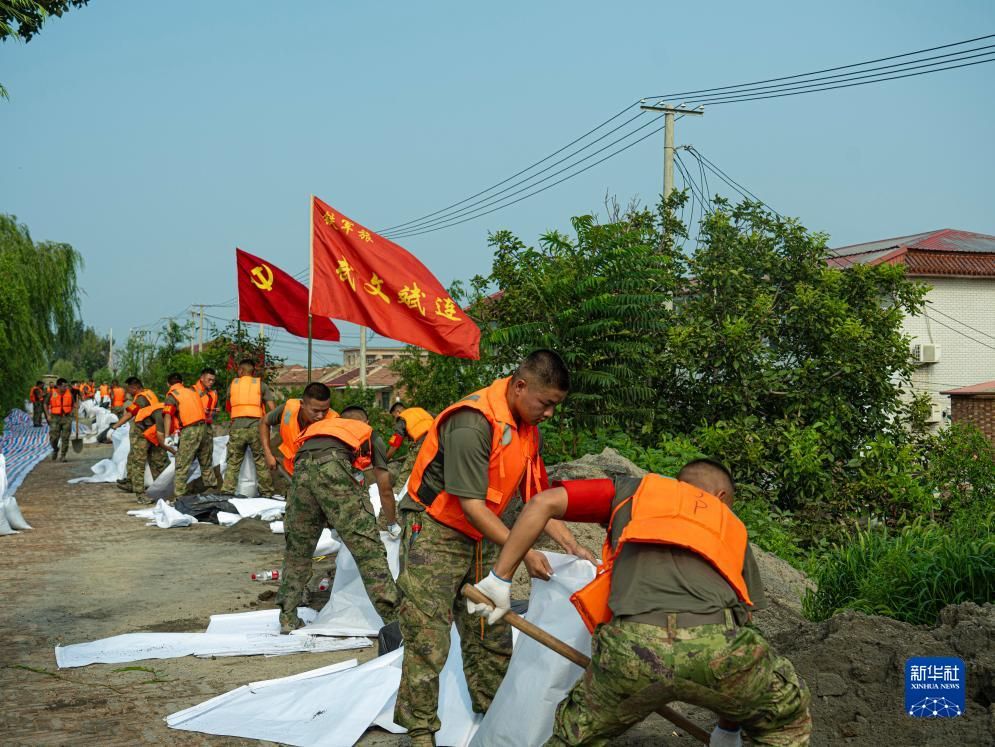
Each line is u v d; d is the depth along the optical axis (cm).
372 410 1861
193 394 1291
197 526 1140
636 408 1247
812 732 386
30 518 1207
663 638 280
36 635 620
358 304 890
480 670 410
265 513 1168
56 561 902
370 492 870
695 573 292
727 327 1265
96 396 3869
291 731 425
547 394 363
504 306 1337
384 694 448
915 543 649
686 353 1280
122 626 649
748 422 1238
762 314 1313
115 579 816
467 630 406
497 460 365
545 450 1158
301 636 593
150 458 1372
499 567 324
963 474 1222
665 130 1775
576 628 364
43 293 2511
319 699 453
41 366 2380
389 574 590
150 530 1110
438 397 1517
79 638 615
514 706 365
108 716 454
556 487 326
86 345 10306
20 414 3922
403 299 891
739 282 1374
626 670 283
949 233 2380
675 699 286
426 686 380
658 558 296
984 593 563
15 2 921
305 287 1176
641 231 1279
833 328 1294
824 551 1050
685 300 1468
